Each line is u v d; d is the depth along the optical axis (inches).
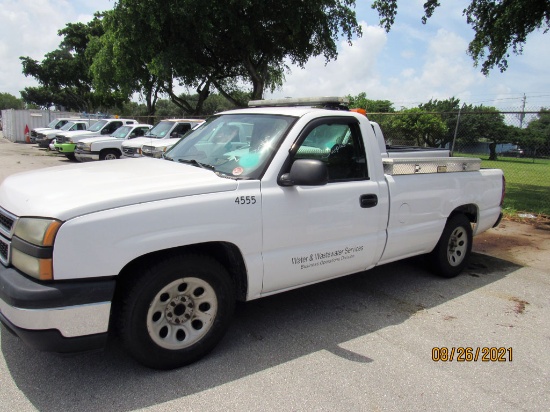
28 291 95.0
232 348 129.9
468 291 183.6
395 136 936.9
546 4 425.7
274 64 899.4
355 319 152.9
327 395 108.3
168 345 114.2
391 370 120.9
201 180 119.7
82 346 101.7
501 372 122.3
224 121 161.8
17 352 123.4
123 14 706.8
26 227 99.1
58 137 720.3
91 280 99.7
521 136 924.0
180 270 112.2
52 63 1579.7
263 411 101.4
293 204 129.6
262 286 129.2
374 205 151.7
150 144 474.9
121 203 103.3
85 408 100.1
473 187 195.5
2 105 4643.2
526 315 161.2
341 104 161.5
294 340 136.0
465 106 1013.8
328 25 792.3
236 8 700.7
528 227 314.5
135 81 889.5
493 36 471.2
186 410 100.7
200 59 827.4
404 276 199.9
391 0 472.1
